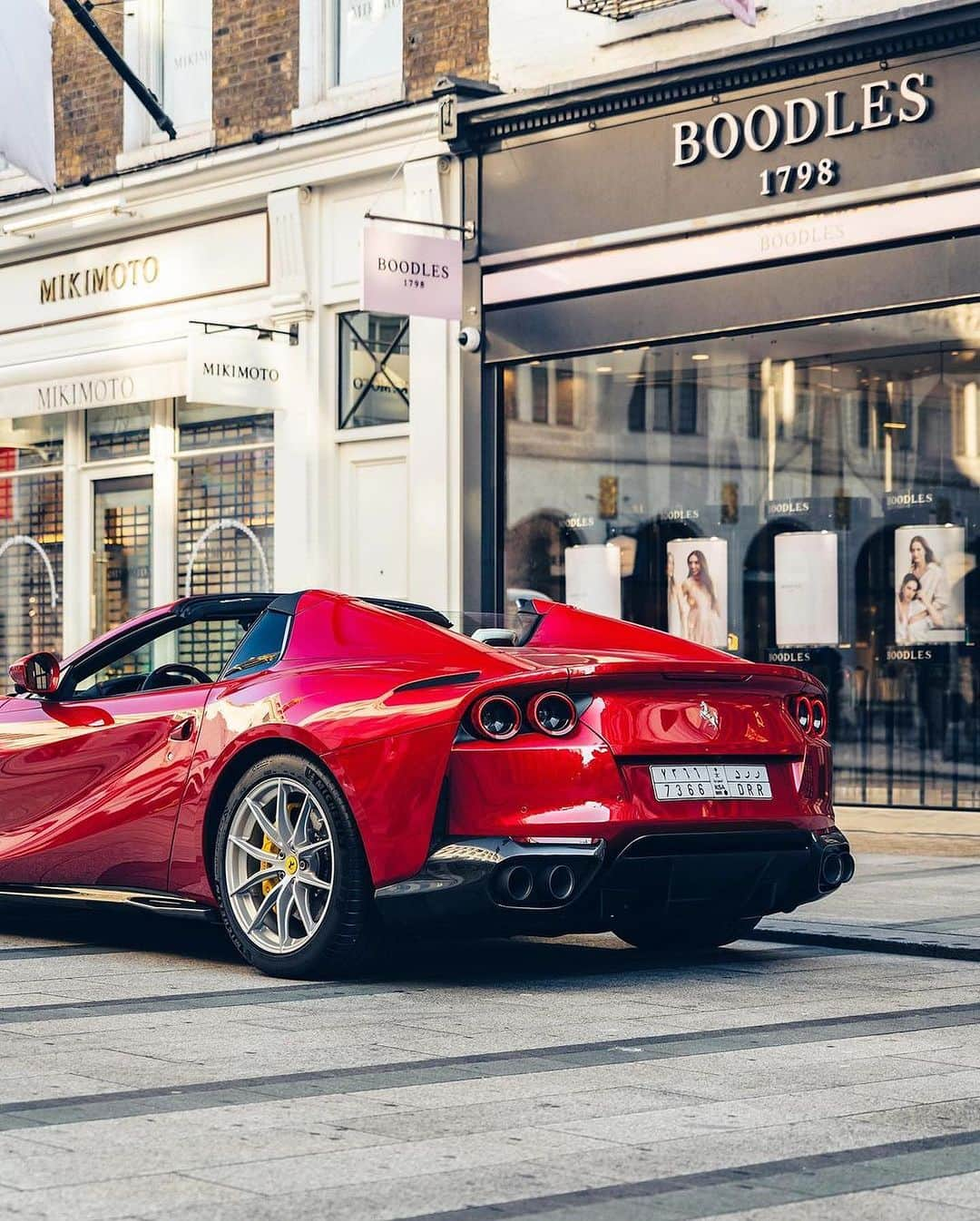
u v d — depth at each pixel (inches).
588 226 529.7
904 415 476.7
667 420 523.2
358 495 598.9
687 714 239.1
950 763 474.0
